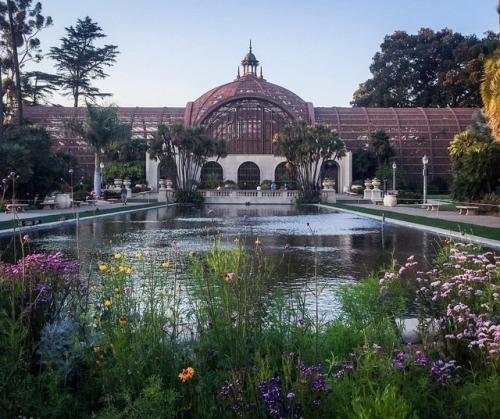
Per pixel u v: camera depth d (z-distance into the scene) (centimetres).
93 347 538
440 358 577
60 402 456
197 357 519
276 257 1645
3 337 506
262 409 423
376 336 586
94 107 5181
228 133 7331
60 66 8906
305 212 4231
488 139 4506
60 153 5347
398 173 6688
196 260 767
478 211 3569
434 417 454
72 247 1861
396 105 9912
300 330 578
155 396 425
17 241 2058
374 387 461
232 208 4878
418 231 2522
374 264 1521
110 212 3841
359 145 7444
